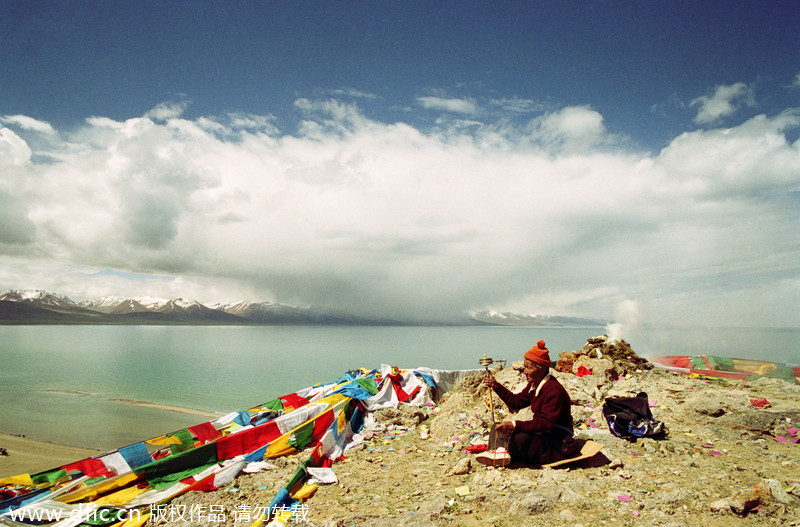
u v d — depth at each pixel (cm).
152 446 821
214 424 1016
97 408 4206
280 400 1166
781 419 875
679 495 546
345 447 870
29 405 4341
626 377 1314
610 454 714
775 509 512
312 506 588
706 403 946
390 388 1207
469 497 579
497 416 990
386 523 516
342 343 18838
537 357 654
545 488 576
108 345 17062
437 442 894
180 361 10262
